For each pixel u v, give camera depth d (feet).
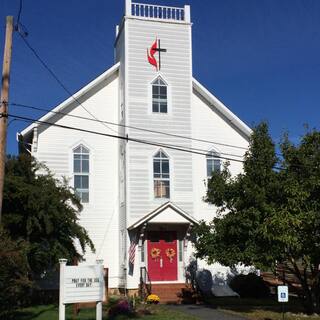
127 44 93.45
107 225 93.56
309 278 73.15
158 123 92.73
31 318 60.34
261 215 63.67
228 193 68.39
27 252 65.21
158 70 94.27
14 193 71.46
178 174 92.43
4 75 56.39
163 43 95.45
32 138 92.58
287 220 60.23
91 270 52.49
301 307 72.90
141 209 89.35
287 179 63.67
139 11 95.45
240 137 99.55
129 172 89.61
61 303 50.44
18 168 76.33
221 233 66.95
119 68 97.60
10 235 70.74
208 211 95.20
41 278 83.56
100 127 95.66
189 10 97.76
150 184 90.43
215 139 98.43
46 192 73.87
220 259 66.74
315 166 64.39
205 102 99.30
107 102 97.04
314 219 61.16
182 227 90.89
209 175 96.99
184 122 94.17
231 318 61.98
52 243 73.97
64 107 93.56
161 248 90.48
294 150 65.62
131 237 88.02
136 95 92.38
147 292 84.38
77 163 93.56
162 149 92.27
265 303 78.59
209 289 90.22
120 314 63.00
